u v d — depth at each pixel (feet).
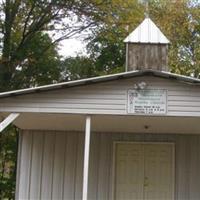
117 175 48.21
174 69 86.53
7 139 77.82
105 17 76.74
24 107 35.96
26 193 47.93
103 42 82.74
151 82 36.14
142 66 46.06
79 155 48.65
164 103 35.91
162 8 89.92
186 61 89.04
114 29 78.54
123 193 47.91
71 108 36.01
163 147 48.75
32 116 38.68
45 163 48.55
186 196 47.75
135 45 46.65
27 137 49.03
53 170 48.44
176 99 35.96
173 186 47.88
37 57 77.15
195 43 92.27
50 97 36.09
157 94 35.99
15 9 74.49
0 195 73.15
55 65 79.61
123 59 84.02
